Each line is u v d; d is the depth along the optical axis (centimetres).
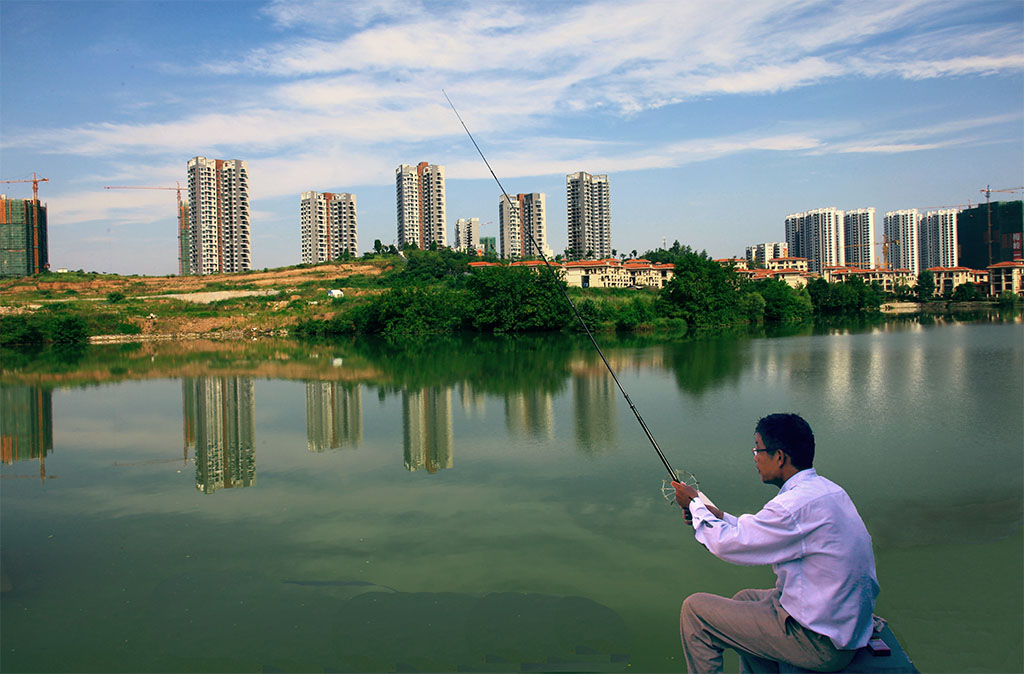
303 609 659
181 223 15325
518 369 2856
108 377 2827
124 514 977
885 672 334
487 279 6259
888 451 1265
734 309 6831
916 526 868
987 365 2628
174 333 6056
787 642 345
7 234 13225
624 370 2731
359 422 1666
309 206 16262
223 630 619
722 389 2117
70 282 8856
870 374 2417
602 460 1227
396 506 986
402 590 699
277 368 3122
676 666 541
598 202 16700
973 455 1223
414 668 548
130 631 621
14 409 2005
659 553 786
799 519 335
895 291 14650
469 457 1273
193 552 819
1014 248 18462
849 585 330
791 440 358
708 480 1091
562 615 636
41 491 1109
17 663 568
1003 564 742
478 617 634
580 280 11138
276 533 881
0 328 5225
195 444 1463
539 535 852
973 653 559
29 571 768
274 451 1373
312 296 8012
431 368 2972
